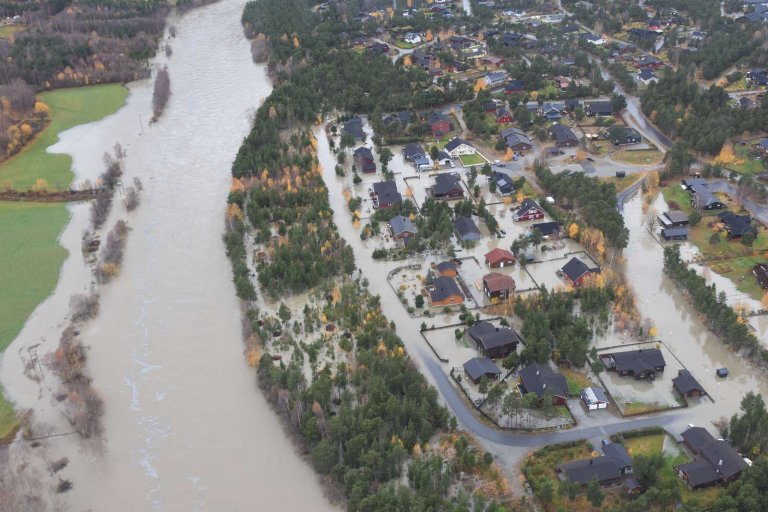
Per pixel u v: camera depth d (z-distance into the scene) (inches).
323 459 3560.5
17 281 5364.2
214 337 4736.7
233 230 5762.8
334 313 4751.5
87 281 5359.3
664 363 4188.0
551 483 3385.8
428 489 3341.5
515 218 5944.9
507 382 4188.0
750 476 3243.1
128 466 3782.0
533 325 4392.2
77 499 3587.6
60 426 4028.1
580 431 3801.7
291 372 4084.6
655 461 3398.1
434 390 3939.5
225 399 4207.7
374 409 3782.0
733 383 4133.9
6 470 3722.9
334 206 6274.6
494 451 3695.9
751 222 5689.0
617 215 5600.4
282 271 5128.0
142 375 4424.2
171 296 5177.2
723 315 4434.1
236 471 3725.4
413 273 5260.8
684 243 5536.4
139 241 5890.8
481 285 5068.9
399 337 4584.2
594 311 4712.1
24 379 4375.0
